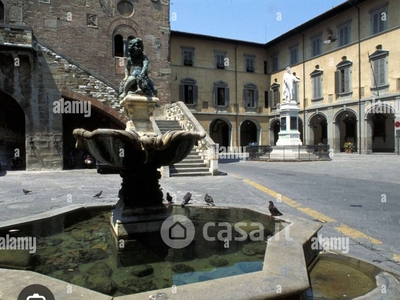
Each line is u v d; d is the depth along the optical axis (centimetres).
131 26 2264
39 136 1678
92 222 546
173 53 3562
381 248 470
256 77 4069
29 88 1658
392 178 1279
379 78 2819
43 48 1681
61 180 1274
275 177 1353
